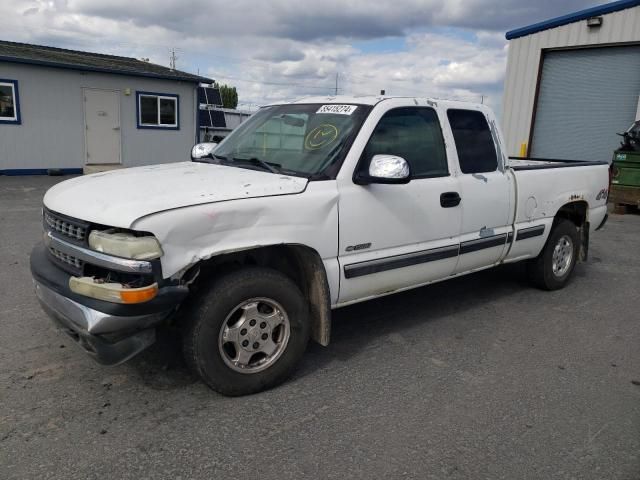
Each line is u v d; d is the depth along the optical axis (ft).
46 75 52.31
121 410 10.43
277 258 12.17
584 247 20.04
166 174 12.17
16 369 11.90
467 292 18.85
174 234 9.53
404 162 11.34
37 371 11.85
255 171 12.42
